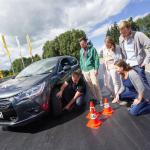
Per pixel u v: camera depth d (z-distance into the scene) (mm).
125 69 4219
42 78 4594
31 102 4098
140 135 3303
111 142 3236
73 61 6621
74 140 3537
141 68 4195
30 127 4551
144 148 2904
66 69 5379
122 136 3373
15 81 4984
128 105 4750
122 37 4371
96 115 4020
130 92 4535
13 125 4082
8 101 4090
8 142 3982
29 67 5863
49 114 4910
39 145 3600
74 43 53844
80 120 4449
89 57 5293
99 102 5559
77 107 5309
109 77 5551
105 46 5422
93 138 3486
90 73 5336
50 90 4543
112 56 5199
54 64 5406
